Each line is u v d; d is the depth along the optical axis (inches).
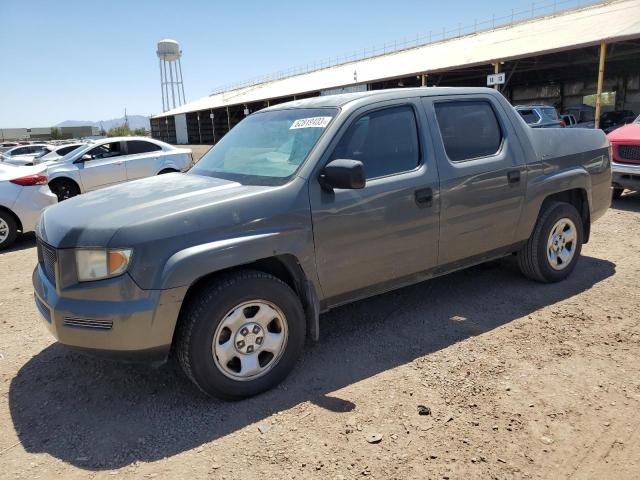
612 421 111.1
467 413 116.0
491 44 1167.0
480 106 171.6
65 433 116.0
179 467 102.5
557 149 188.7
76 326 115.2
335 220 134.5
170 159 503.5
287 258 131.0
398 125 150.8
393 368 137.9
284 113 163.9
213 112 2298.2
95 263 113.3
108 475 101.1
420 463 100.3
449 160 157.9
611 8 1098.7
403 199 145.9
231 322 121.1
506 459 100.7
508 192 171.5
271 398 126.3
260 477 98.4
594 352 141.4
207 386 120.0
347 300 145.5
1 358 156.2
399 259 149.5
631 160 332.2
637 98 1339.8
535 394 122.3
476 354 143.1
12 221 319.9
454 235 160.4
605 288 188.5
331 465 100.9
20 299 214.5
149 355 117.0
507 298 183.2
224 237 119.6
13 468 104.3
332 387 129.9
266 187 131.2
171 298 113.3
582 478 95.1
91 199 139.0
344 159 131.6
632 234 265.7
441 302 182.7
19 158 751.1
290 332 130.6
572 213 193.6
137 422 118.9
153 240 112.8
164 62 3223.4
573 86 1488.7
